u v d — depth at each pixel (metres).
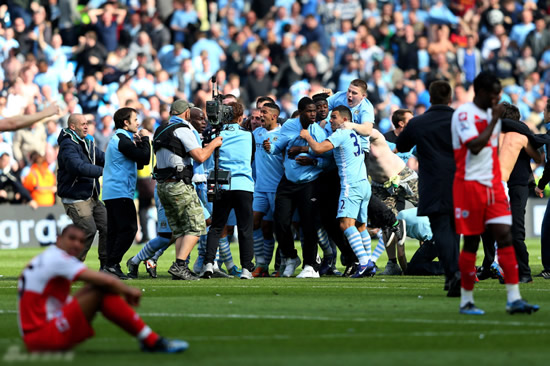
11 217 74.19
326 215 46.22
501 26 103.12
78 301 20.88
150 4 94.88
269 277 46.34
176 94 88.06
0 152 75.06
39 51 84.12
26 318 20.88
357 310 30.09
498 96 28.39
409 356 21.53
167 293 36.41
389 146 49.78
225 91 87.00
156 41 93.19
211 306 31.44
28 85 79.88
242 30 97.25
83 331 20.94
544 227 43.97
